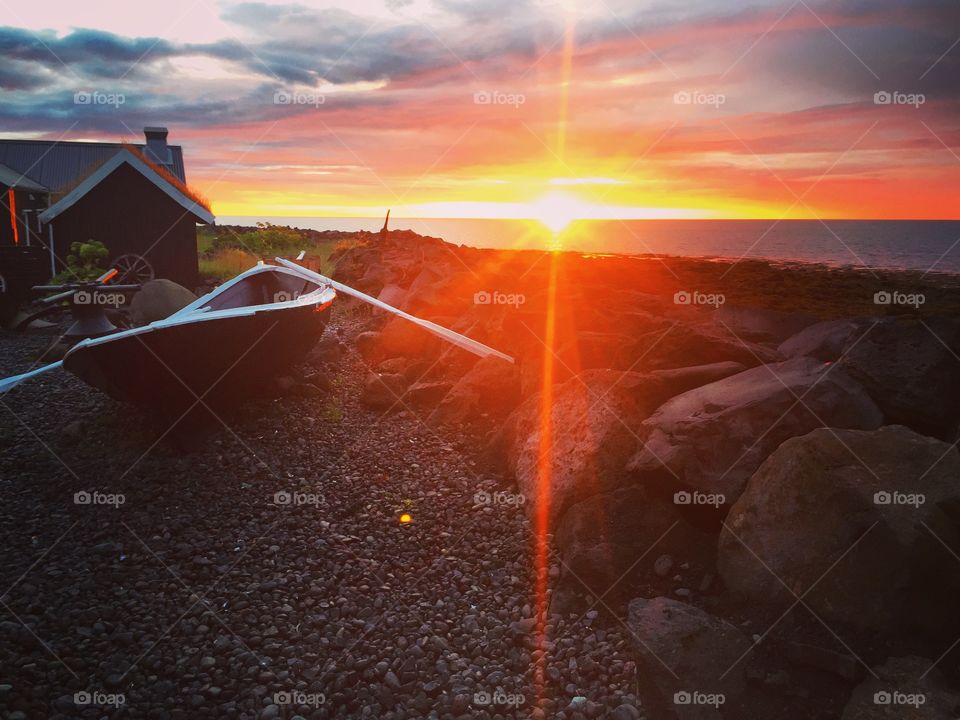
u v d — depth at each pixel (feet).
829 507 13.03
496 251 64.69
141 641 14.14
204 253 80.84
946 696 10.46
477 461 22.81
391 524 19.01
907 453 13.32
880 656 11.58
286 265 41.68
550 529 17.69
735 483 15.44
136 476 21.65
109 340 20.22
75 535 18.37
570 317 26.55
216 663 13.50
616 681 12.72
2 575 16.40
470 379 26.94
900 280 31.40
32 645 13.82
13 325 44.73
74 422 25.54
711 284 31.71
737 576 14.07
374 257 64.54
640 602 13.97
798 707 11.36
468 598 15.58
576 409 20.11
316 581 16.33
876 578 12.11
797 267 40.83
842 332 19.12
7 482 21.24
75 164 85.76
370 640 14.19
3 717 11.64
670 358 21.72
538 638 14.03
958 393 16.29
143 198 56.80
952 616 11.73
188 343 21.39
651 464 16.22
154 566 16.97
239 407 26.07
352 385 30.63
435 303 37.60
